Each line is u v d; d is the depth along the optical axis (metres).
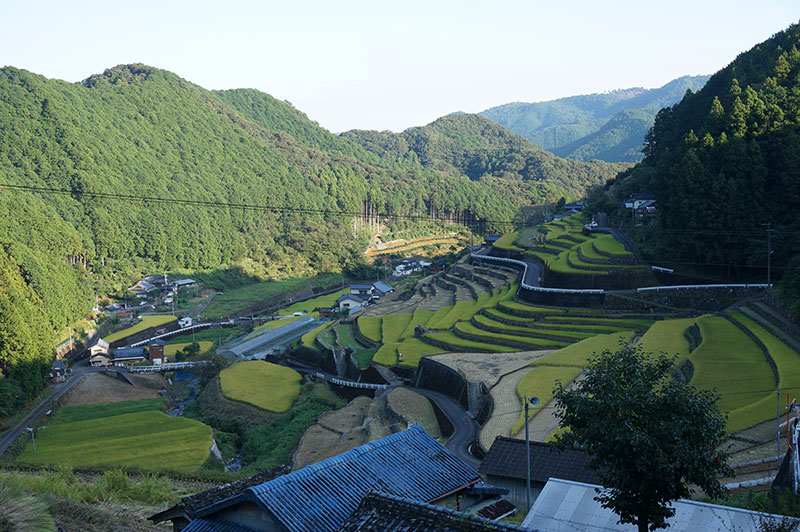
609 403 21.11
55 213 169.38
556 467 36.53
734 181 90.81
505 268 140.12
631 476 21.06
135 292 170.38
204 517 23.14
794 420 41.25
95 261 177.12
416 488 23.72
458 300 125.25
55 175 186.88
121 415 82.81
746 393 54.34
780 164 90.06
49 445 72.69
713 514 25.38
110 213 186.12
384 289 175.62
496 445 39.97
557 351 80.19
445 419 71.38
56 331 123.12
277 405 90.38
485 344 93.19
